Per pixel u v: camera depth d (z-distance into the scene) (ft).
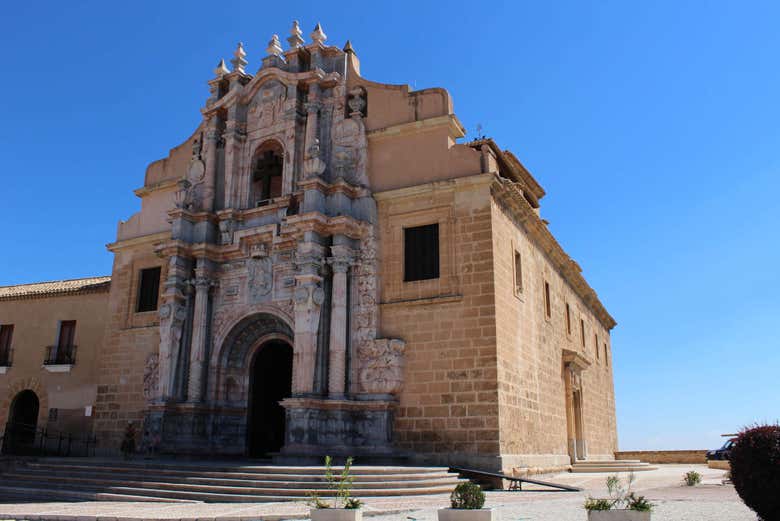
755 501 35.94
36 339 103.96
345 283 74.69
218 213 87.40
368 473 58.75
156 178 98.07
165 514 44.47
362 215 77.51
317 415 70.18
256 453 83.20
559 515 42.11
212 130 91.76
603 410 135.74
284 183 83.56
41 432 96.53
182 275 84.94
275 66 89.40
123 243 96.58
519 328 77.10
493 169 75.05
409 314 73.00
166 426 79.15
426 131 77.87
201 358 82.02
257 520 42.22
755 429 37.09
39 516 44.88
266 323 83.46
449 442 67.51
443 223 73.92
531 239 87.71
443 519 35.35
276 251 82.12
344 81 84.79
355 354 73.51
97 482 62.18
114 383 91.04
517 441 71.31
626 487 66.13
